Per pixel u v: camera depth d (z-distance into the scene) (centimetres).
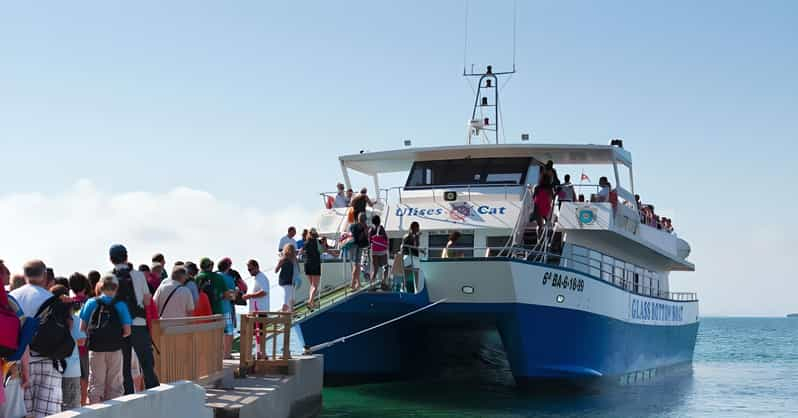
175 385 1027
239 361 1739
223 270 1677
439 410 2019
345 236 2200
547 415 1975
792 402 2525
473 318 2192
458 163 2423
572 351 2214
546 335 2134
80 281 1175
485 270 2017
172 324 1223
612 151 2367
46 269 1073
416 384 2495
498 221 2203
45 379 963
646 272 3092
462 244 2253
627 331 2634
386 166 2584
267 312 1744
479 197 2275
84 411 780
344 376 2362
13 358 820
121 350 1115
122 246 1155
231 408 1248
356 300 2052
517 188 2297
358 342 2355
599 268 2423
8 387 873
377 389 2377
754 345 8369
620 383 2591
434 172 2436
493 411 2016
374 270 2080
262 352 1752
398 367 2488
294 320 1900
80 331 1102
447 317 2203
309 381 1836
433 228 2242
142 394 920
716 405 2383
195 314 1452
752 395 2723
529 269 2045
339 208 2409
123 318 1103
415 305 2080
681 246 3600
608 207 2209
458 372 2900
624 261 2747
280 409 1537
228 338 1822
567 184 2402
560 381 2186
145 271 1502
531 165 2386
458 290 2053
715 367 4369
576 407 2114
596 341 2338
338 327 2306
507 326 2125
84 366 1154
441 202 2264
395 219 2291
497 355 2988
